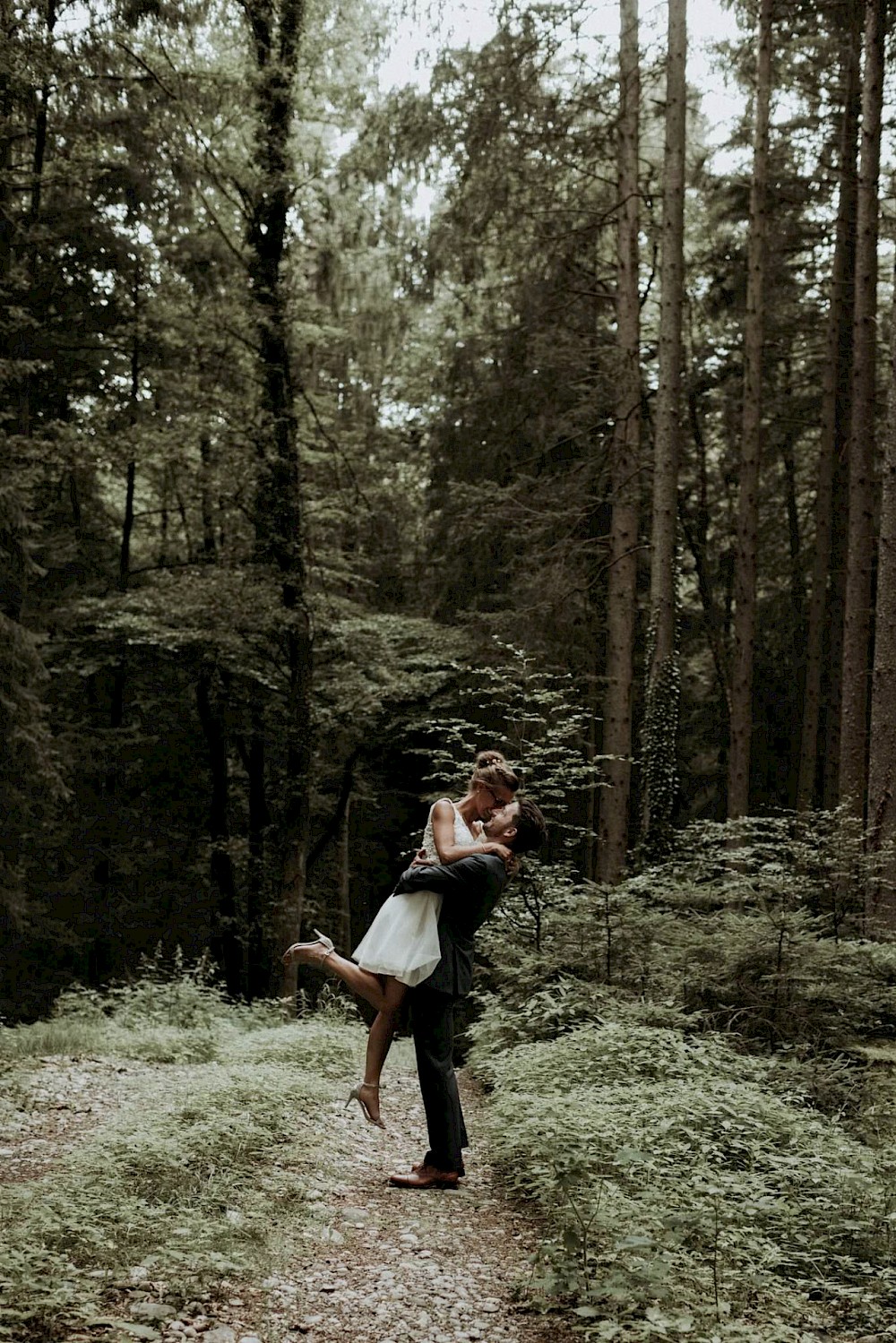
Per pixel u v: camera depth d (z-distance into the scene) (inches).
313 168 660.1
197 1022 388.2
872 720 407.8
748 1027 291.9
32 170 652.1
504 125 641.0
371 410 926.4
